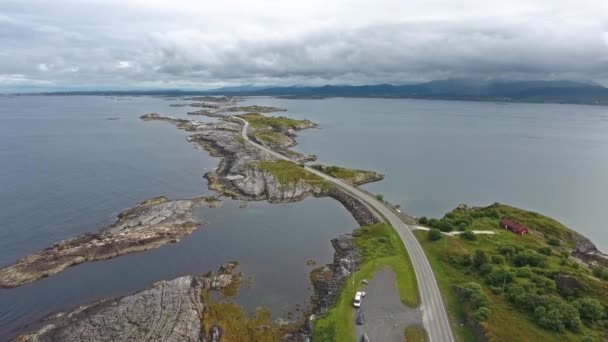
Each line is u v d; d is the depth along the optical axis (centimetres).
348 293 6838
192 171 16388
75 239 9175
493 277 6988
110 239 9169
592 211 12488
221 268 8144
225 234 10112
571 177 16850
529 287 6575
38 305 6844
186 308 6366
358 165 18388
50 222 10488
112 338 5644
